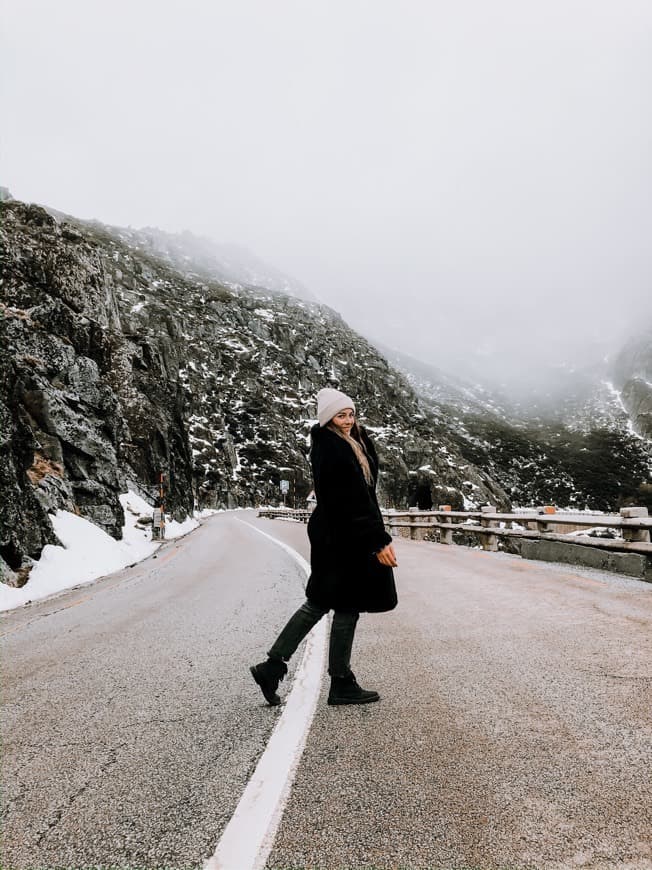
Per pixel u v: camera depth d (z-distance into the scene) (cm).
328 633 475
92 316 2405
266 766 220
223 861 158
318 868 152
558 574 782
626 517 773
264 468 8994
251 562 1194
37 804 198
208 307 13050
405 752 227
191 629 525
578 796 187
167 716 288
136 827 179
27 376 1569
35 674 391
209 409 8706
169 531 2475
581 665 339
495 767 211
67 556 1087
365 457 284
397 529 2048
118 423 2073
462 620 491
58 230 2527
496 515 1232
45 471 1406
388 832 169
